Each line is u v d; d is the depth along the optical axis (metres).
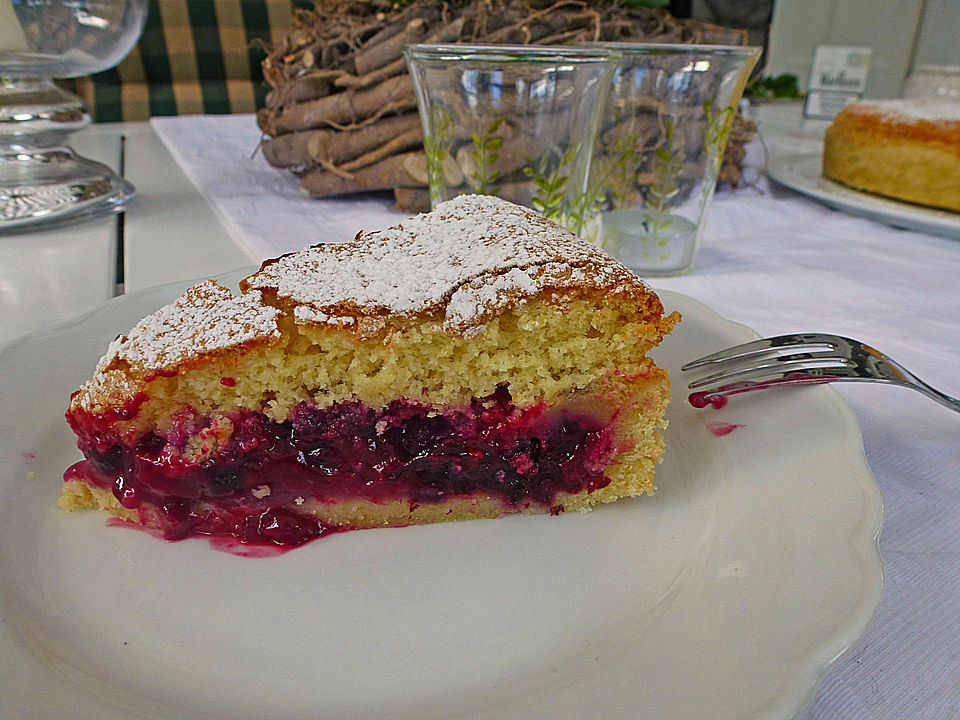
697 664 0.13
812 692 0.11
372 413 0.19
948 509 0.17
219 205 0.36
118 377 0.18
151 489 0.18
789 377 0.20
